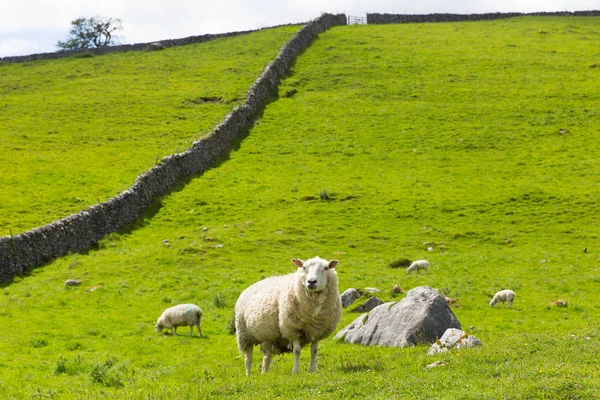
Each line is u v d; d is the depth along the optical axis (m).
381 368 17.56
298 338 18.22
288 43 104.88
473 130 76.38
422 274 41.69
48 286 38.16
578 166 65.62
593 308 34.62
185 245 46.59
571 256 46.34
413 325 24.66
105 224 50.38
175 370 22.58
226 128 73.94
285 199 58.66
